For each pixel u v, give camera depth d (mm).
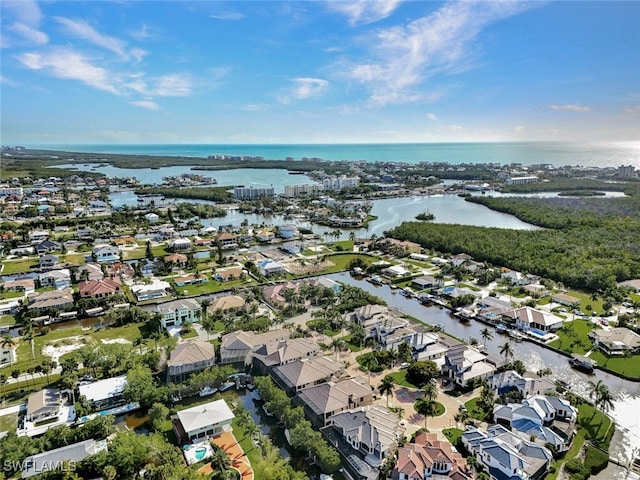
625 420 104812
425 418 102188
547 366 131250
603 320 160000
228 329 143875
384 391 111000
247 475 84500
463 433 95812
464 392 116125
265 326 146875
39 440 90625
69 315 162250
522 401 105688
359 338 138125
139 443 86750
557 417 101312
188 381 112562
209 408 99500
